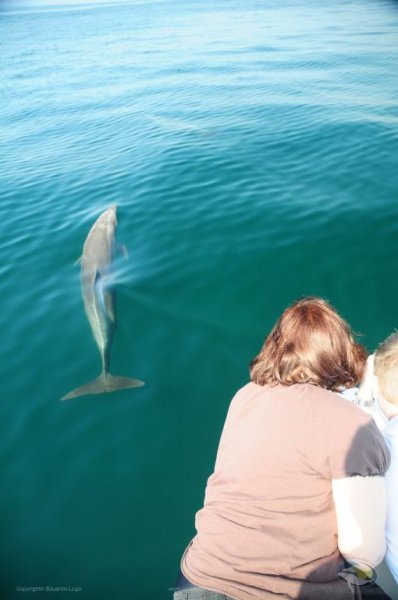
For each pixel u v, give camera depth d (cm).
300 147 1012
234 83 1878
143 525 345
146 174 973
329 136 1057
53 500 367
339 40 2805
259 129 1182
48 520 353
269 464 208
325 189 795
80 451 406
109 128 1444
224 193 826
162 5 9906
